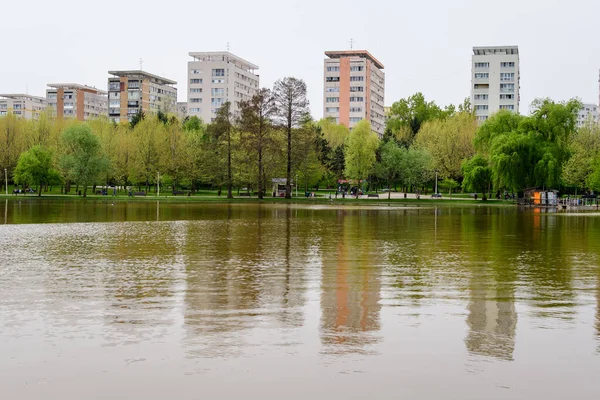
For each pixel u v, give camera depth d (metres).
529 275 15.69
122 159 95.56
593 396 7.00
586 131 93.94
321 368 7.88
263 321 10.40
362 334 9.55
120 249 21.17
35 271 15.91
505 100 177.38
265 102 85.75
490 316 10.85
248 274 15.59
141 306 11.59
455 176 108.69
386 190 129.00
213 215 44.94
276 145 84.25
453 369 7.87
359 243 23.88
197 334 9.50
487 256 19.83
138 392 7.07
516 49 181.00
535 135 73.25
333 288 13.62
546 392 7.11
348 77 195.12
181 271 16.05
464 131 106.88
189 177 97.00
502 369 7.89
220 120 88.44
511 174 73.00
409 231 30.44
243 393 7.04
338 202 82.25
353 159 97.19
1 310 11.18
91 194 98.81
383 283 14.32
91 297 12.45
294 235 27.39
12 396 6.96
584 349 8.78
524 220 42.09
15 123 101.81
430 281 14.66
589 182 76.12
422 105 176.00
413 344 8.98
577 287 13.91
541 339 9.30
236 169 88.94
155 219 39.00
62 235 26.55
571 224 37.44
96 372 7.72
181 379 7.47
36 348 8.71
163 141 96.06
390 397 6.93
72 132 85.62
